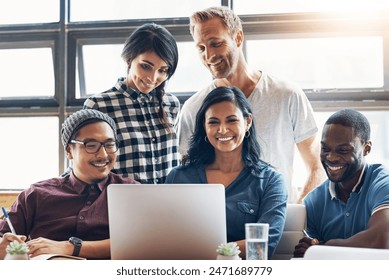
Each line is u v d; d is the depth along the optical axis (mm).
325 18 3781
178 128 3148
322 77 3873
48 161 4117
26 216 2600
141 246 2043
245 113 2549
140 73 2869
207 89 3209
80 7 4059
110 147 2627
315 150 3156
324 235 2561
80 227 2555
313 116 3164
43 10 4078
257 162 2561
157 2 3973
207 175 2568
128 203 2041
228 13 3109
